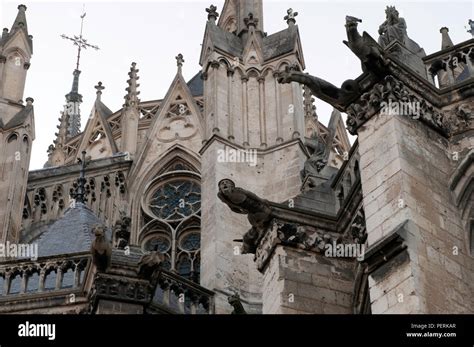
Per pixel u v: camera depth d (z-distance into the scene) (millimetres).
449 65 39438
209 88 64250
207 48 65812
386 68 36594
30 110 66812
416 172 34906
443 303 32125
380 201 34625
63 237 56688
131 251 48969
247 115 63594
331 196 41469
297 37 66500
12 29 71062
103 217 66938
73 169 68312
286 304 37781
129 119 73812
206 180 59812
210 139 61312
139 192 67938
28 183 67562
